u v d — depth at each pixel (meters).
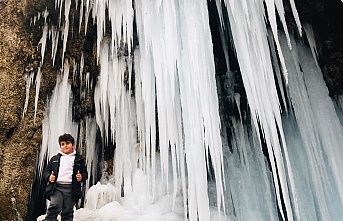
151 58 5.79
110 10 6.05
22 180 6.35
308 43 6.70
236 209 6.07
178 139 5.38
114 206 5.34
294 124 6.47
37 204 7.16
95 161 7.48
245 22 5.02
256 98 4.95
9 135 6.41
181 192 6.14
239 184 6.29
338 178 5.85
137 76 6.53
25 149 6.48
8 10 6.62
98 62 6.83
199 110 5.05
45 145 6.69
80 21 6.36
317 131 6.19
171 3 5.30
